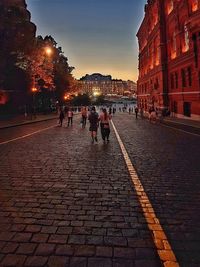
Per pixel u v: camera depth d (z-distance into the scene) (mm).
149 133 20219
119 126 27781
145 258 3498
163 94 45000
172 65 41719
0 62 38969
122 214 4930
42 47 49125
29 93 48531
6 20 37469
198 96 32500
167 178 7430
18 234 4137
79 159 10039
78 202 5555
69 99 79938
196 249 3711
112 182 7031
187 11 34531
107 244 3850
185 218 4754
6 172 8008
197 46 31781
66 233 4180
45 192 6184
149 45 56938
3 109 46344
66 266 3332
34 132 21062
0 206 5309
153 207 5281
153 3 50938
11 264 3367
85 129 23953
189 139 16328
